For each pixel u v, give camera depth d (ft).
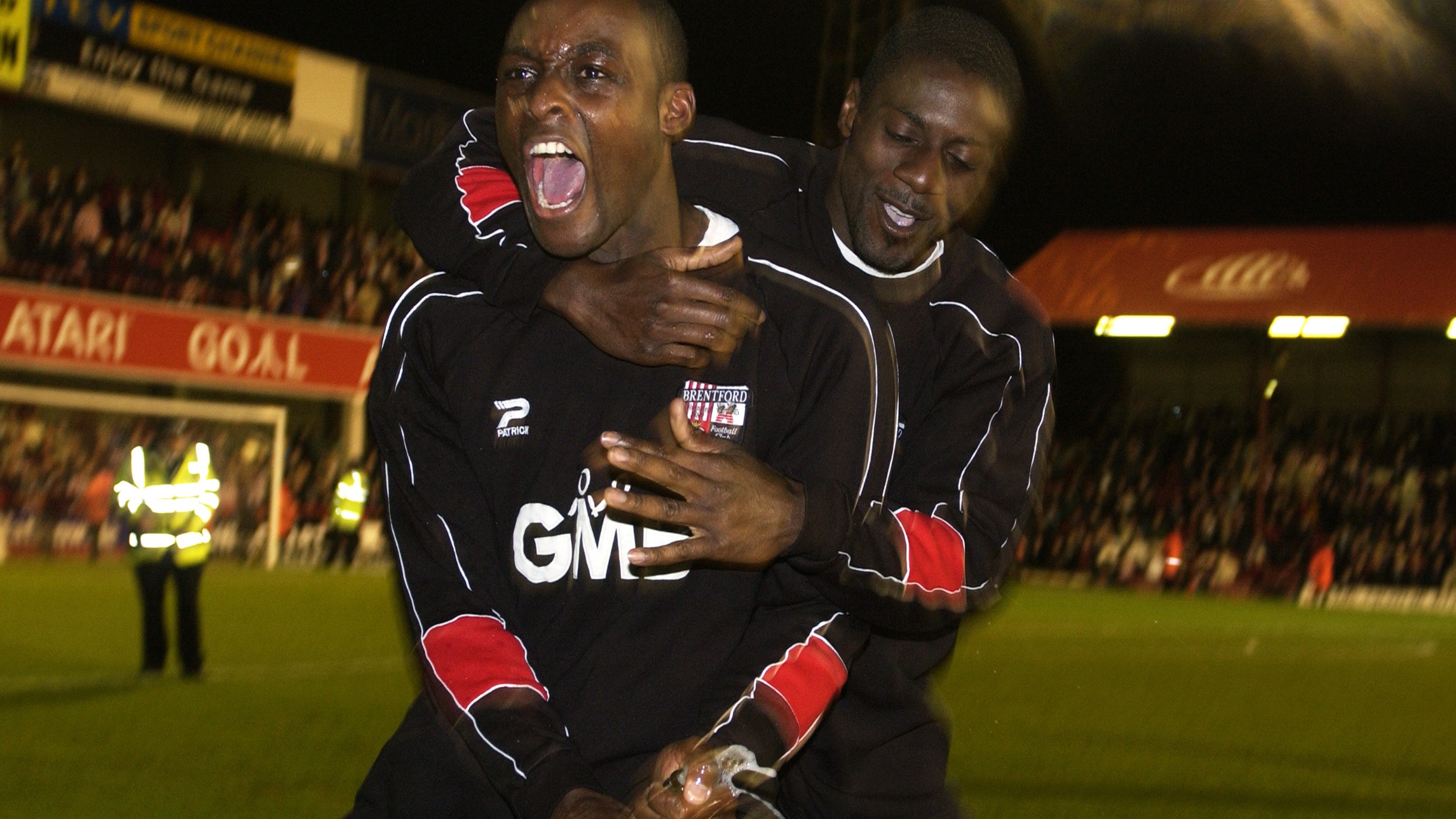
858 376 7.05
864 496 7.18
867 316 7.14
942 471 8.46
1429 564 77.46
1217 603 69.77
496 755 6.73
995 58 8.80
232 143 63.57
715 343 6.73
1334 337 81.30
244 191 67.72
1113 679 34.65
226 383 59.93
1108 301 83.71
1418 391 85.92
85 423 57.62
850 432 7.05
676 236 7.09
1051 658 39.32
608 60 6.61
